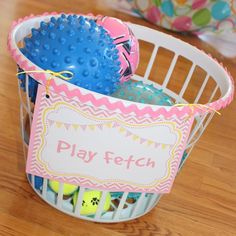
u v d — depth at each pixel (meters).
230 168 1.09
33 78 0.65
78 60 0.69
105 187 0.74
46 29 0.72
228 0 1.78
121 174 0.73
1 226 0.75
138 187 0.75
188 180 1.00
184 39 1.88
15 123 1.00
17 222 0.77
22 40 0.79
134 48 0.85
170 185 0.76
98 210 0.79
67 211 0.81
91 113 0.65
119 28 0.84
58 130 0.68
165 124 0.67
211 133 1.22
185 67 1.53
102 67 0.71
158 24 1.90
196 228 0.87
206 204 0.94
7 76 1.16
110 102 0.61
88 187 0.74
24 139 0.81
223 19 1.83
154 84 1.02
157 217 0.87
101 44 0.72
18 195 0.82
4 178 0.85
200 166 1.06
